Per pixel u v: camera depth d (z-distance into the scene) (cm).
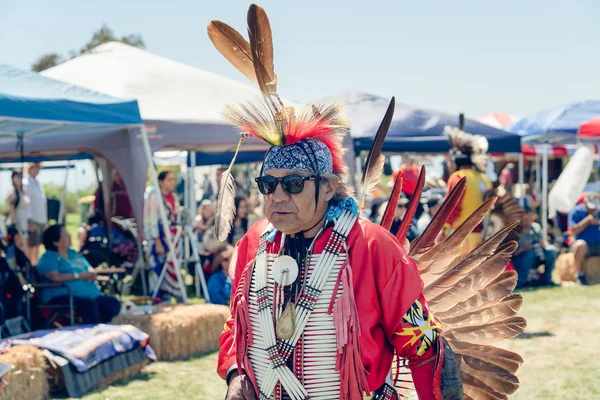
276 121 187
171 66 845
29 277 586
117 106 591
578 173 912
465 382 216
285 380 179
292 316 180
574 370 491
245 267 199
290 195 182
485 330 217
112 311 606
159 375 497
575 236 919
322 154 186
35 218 943
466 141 591
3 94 505
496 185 601
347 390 175
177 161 1265
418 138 902
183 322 556
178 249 793
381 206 799
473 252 217
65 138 828
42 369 432
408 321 181
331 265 182
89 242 857
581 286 881
